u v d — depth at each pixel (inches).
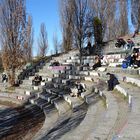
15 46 1306.6
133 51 1008.2
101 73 972.6
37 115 834.8
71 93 877.8
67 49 1625.2
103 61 1117.7
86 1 1380.4
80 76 1038.4
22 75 1409.9
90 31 1416.1
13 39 1300.4
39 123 726.5
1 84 1384.1
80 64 1251.2
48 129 593.6
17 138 617.6
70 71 1167.6
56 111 812.6
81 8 1376.7
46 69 1368.1
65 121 617.6
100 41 1450.5
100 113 569.9
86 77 998.4
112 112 521.0
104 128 419.5
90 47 1387.8
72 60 1333.7
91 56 1245.7
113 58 1093.8
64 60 1381.6
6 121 797.9
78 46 1427.2
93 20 1440.7
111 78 763.4
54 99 923.4
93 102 692.7
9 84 1320.1
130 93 607.8
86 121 507.5
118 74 879.1
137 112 438.9
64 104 837.2
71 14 1430.9
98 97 749.9
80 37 1382.9
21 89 1223.5
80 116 623.5
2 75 1465.3
